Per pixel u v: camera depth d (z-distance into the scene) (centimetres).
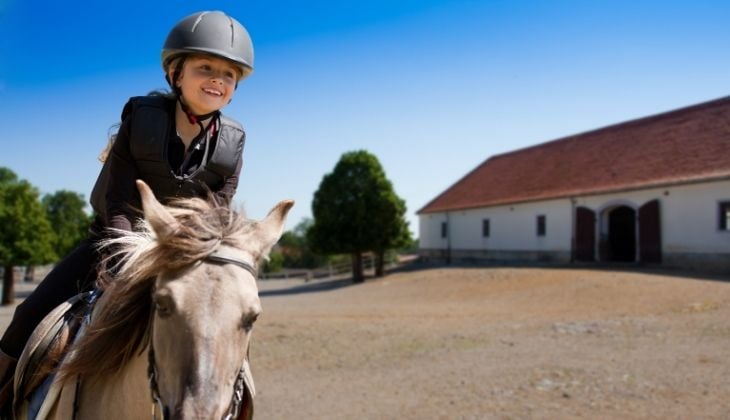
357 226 3656
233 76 311
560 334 1382
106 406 259
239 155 328
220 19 308
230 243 235
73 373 255
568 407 780
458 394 868
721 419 709
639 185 2970
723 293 1862
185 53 298
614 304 1875
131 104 310
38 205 3003
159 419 229
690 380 894
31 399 294
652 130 3456
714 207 2639
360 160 3678
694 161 2905
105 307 252
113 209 297
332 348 1286
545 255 3566
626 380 909
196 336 203
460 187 4809
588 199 3278
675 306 1736
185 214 240
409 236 3794
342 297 2817
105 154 340
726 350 1104
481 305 2131
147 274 223
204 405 192
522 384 912
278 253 5603
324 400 861
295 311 2097
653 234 2905
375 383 962
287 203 263
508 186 4153
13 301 2980
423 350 1241
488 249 4097
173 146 315
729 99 3192
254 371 1074
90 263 328
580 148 3888
